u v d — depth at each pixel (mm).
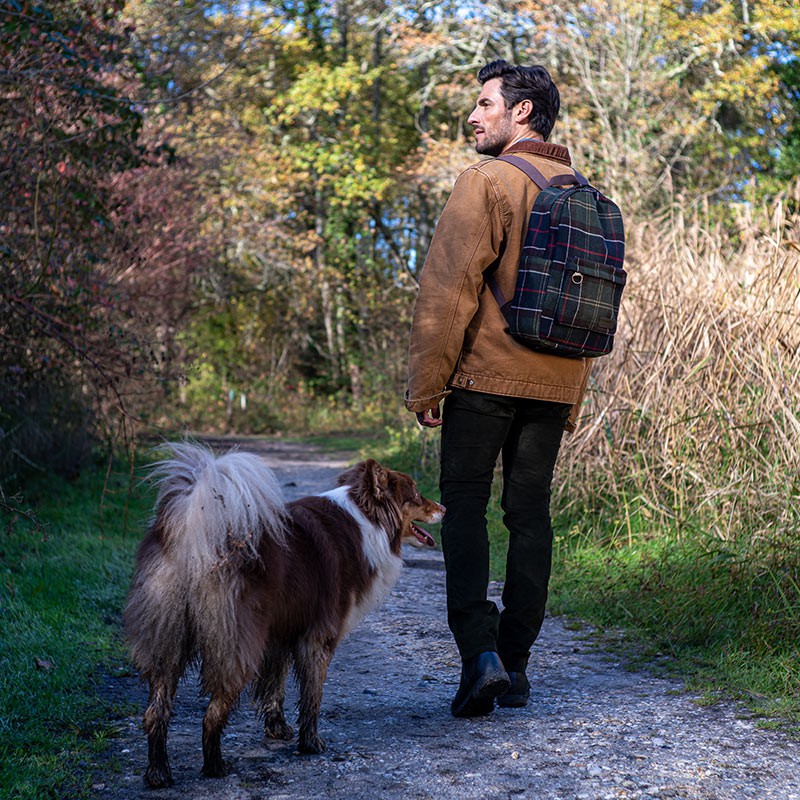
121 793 2941
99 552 6672
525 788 2949
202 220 15297
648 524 6379
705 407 6227
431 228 27641
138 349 9125
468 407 3637
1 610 4855
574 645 4945
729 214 11359
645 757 3207
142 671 3037
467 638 3617
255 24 11328
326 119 27344
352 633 5324
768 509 5332
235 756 3312
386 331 18359
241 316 27984
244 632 3047
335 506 3660
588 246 3510
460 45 20500
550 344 3512
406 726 3633
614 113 15688
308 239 26469
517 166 3596
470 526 3676
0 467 8250
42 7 6707
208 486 3010
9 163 6973
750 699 3857
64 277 7656
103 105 7465
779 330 5812
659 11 16406
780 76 17844
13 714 3551
